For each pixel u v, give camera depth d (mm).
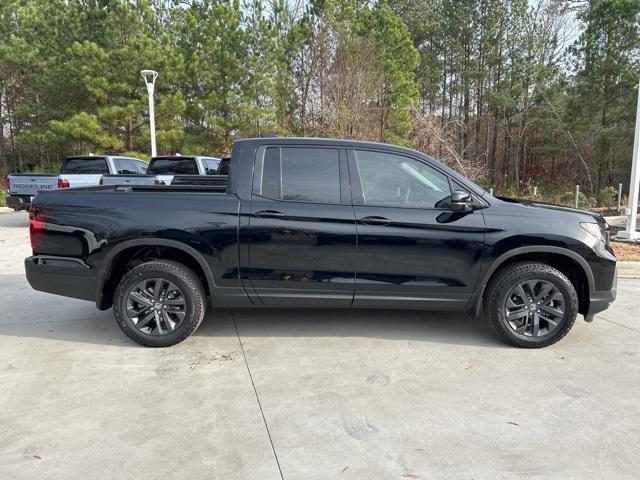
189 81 22125
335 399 3258
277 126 22766
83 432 2854
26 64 23078
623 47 23156
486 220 4023
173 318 4230
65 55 21625
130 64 20922
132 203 4082
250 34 22016
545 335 4117
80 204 4109
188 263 4316
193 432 2857
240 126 22078
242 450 2678
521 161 36562
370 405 3176
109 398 3266
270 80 22172
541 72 28812
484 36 30594
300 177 4105
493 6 30172
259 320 4906
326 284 4086
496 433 2846
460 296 4105
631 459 2600
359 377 3598
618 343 4309
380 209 4039
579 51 24953
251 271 4074
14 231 11414
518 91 30547
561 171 34125
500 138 36312
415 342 4312
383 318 4988
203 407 3150
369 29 24031
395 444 2734
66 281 4148
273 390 3391
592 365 3822
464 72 31938
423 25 32344
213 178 8039
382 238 4012
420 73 33000
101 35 21516
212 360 3904
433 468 2520
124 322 4113
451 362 3873
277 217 4012
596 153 26281
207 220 4031
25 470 2496
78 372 3668
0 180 26219
